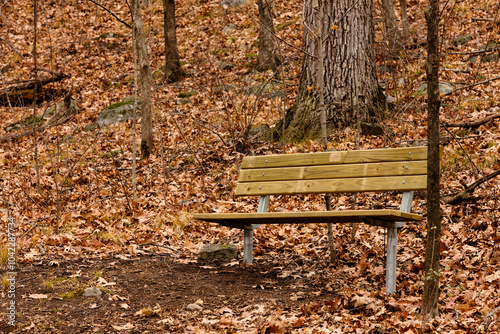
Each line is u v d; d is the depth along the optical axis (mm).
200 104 11148
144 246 5270
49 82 13133
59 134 10781
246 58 14023
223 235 5781
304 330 3137
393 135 7453
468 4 13750
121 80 14156
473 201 5207
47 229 5789
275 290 4047
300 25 15078
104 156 9375
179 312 3574
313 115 8172
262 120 9516
